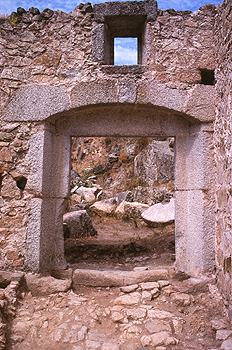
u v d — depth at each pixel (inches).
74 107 149.5
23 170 149.7
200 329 116.0
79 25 154.3
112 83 148.8
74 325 119.6
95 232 277.7
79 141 649.6
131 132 160.2
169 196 378.3
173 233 248.7
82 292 148.2
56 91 150.8
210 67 153.5
